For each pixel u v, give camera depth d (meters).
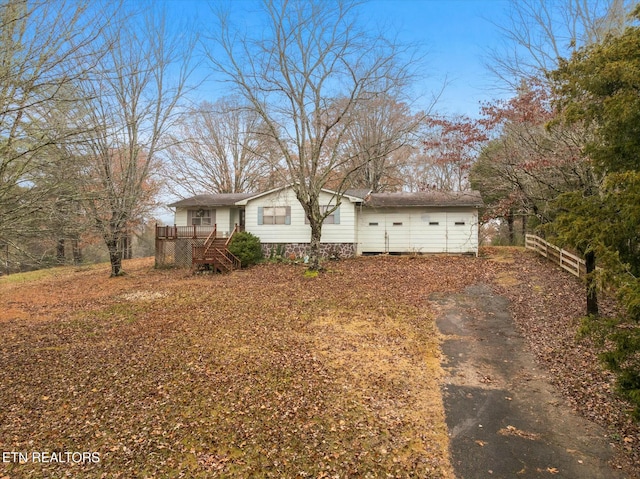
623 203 3.75
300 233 18.78
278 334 8.17
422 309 10.16
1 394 5.56
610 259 3.71
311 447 4.36
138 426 4.73
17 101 5.32
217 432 4.62
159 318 9.66
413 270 15.02
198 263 16.91
